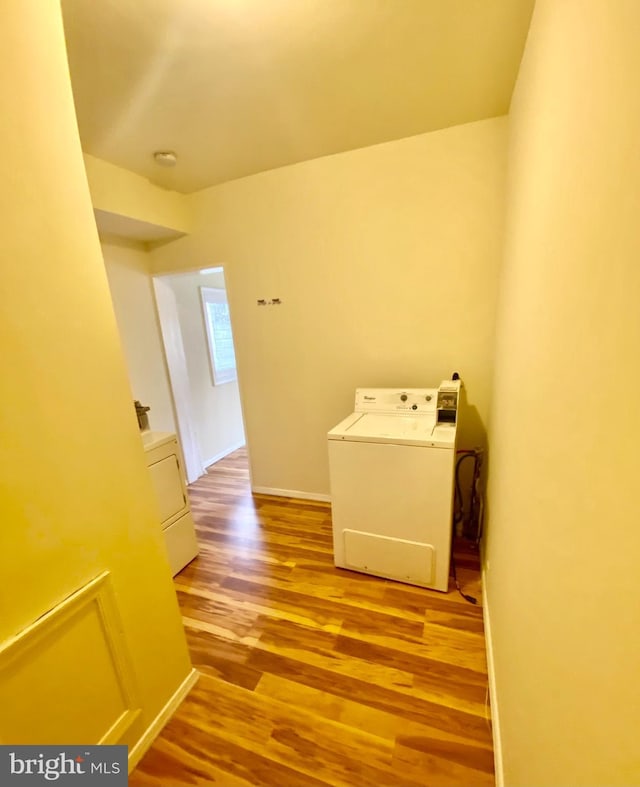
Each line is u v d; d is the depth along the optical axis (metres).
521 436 0.98
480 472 2.16
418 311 2.21
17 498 0.83
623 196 0.40
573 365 0.58
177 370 3.22
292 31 1.19
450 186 1.96
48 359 0.89
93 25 1.12
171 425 3.22
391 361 2.35
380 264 2.22
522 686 0.84
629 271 0.38
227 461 3.97
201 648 1.58
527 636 0.81
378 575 1.95
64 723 0.95
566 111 0.66
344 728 1.23
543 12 0.92
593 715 0.46
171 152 1.98
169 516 2.05
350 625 1.66
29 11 0.82
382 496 1.81
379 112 1.72
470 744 1.16
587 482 0.50
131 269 2.78
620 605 0.39
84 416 0.99
